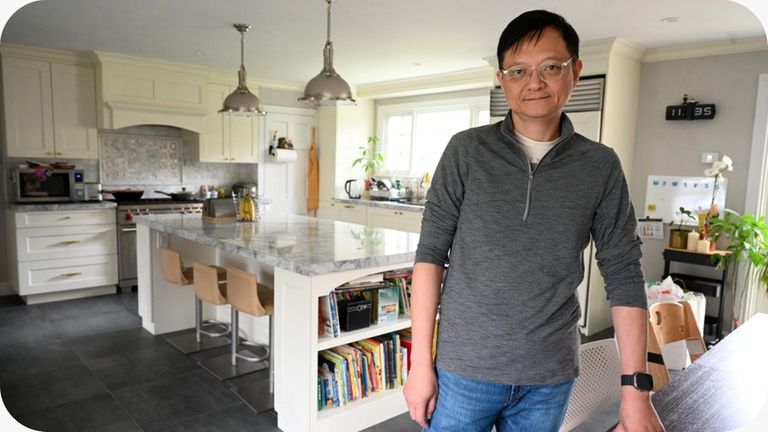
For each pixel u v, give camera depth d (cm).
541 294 105
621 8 305
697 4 294
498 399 108
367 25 361
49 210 448
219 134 574
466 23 350
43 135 471
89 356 335
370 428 255
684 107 391
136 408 266
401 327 269
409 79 576
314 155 666
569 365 110
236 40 418
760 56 363
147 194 563
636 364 105
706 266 399
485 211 107
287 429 246
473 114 568
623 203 111
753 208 368
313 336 231
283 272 244
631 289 108
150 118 512
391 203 566
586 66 392
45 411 261
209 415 261
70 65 479
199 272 302
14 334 376
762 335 187
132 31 394
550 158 107
